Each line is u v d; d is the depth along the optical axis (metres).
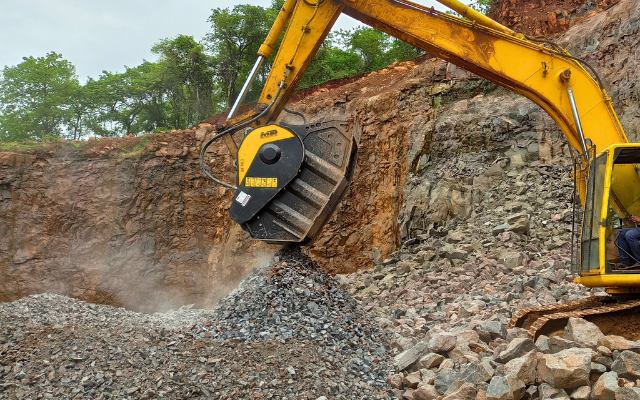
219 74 43.06
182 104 46.00
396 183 20.48
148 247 29.66
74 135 51.28
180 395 5.07
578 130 7.44
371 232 20.98
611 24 16.80
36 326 6.55
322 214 7.86
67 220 30.81
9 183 31.12
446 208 17.12
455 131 18.98
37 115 47.38
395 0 8.20
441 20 8.12
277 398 5.17
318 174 7.99
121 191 30.58
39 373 5.26
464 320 7.88
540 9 21.84
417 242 16.56
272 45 8.81
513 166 17.08
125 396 4.98
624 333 5.93
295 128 8.09
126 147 31.55
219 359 5.67
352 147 8.02
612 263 6.35
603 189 6.23
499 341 6.30
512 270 11.14
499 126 18.12
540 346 5.58
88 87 51.78
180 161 30.28
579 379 4.70
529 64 7.89
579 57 17.41
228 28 40.50
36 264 30.19
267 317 6.83
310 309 7.18
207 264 28.33
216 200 29.08
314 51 8.66
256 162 8.00
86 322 7.54
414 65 26.59
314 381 5.53
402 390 5.79
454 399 5.00
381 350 6.86
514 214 14.17
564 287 8.99
